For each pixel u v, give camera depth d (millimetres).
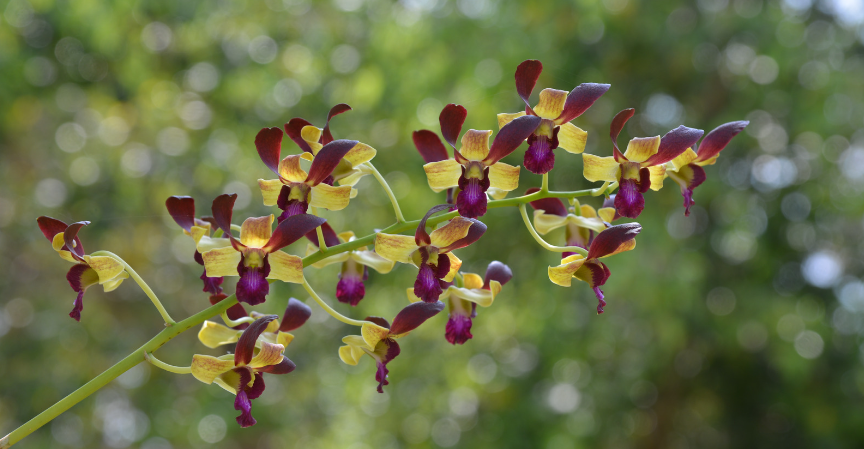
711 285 7988
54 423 9156
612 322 7836
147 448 9727
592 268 1926
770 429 8867
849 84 7574
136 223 8883
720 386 8789
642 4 7207
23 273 9008
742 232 7703
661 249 6871
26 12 8836
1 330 8914
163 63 9180
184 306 9414
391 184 7906
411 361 8742
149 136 8961
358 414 10008
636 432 8781
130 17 8406
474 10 7441
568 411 8281
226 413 8984
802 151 8070
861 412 7910
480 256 7855
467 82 7160
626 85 7754
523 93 1815
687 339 8039
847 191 7812
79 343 9133
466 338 2146
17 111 8828
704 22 7477
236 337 2068
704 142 2014
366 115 8086
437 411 9086
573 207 2285
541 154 1838
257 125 8680
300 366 9672
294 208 1812
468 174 1825
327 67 8500
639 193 1879
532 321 7816
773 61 7613
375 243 1870
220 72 8812
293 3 8695
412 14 7707
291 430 11172
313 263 2055
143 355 1805
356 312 8391
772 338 7691
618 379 8352
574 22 7160
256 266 1781
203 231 1925
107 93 9461
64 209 8875
